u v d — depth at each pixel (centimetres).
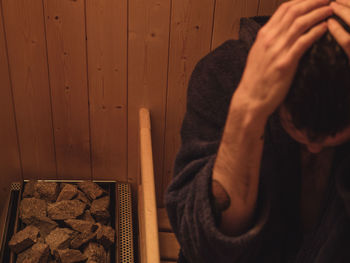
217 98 76
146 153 164
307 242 69
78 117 191
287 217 75
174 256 180
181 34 173
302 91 52
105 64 178
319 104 52
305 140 57
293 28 55
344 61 51
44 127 193
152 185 155
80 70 180
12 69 179
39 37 172
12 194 196
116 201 197
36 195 193
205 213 62
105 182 206
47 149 199
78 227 182
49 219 184
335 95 51
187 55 177
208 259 67
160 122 192
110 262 174
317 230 68
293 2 59
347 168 61
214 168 64
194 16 169
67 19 169
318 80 51
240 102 58
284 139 71
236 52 78
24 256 169
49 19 169
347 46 51
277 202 72
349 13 54
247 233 61
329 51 51
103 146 199
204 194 63
